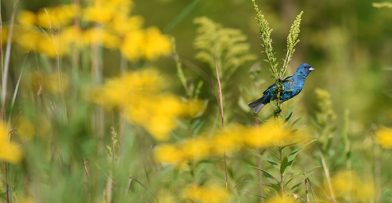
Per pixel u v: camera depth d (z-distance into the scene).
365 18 27.88
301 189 8.12
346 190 8.83
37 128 7.25
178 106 9.16
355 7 28.16
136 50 9.67
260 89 9.48
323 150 9.54
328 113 9.84
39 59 7.84
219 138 8.27
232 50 9.77
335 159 9.52
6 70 7.80
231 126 9.09
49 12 8.73
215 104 9.71
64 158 6.73
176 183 8.54
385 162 10.10
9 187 7.33
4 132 7.32
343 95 18.83
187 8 9.49
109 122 7.78
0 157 7.17
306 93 25.77
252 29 26.89
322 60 28.33
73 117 6.97
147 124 8.81
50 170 6.67
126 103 7.97
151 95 8.97
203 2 26.62
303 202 7.67
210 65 9.74
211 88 9.56
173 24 9.48
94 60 8.51
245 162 8.33
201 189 7.96
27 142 7.12
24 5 8.80
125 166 6.82
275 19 28.50
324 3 28.36
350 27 27.55
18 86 7.73
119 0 9.97
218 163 8.98
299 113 9.75
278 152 7.72
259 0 27.97
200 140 8.50
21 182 7.51
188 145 8.47
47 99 7.34
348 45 26.66
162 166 8.23
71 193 6.55
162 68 17.89
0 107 7.60
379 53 27.36
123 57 9.62
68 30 8.73
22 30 8.12
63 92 7.25
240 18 27.14
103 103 7.54
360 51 25.84
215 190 7.95
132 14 25.27
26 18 8.27
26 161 7.30
